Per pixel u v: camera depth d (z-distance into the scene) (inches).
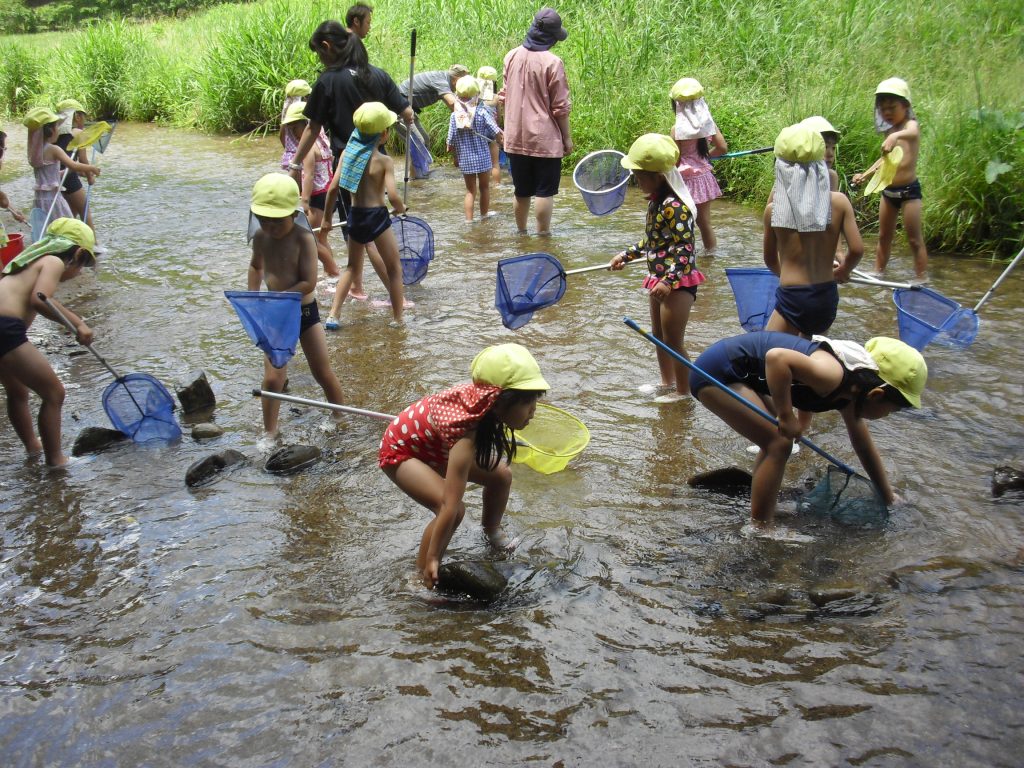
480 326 283.3
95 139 357.4
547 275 231.3
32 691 137.0
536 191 378.3
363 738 124.6
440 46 611.8
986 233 338.0
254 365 262.2
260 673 138.3
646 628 145.5
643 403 228.2
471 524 177.6
